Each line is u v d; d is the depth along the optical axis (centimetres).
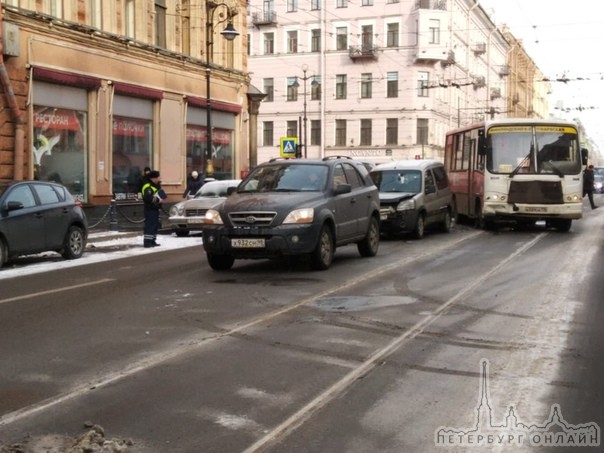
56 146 2320
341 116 6188
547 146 2097
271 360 689
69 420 530
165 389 602
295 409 552
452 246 1711
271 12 6347
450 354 707
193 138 3128
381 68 6038
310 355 706
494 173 2114
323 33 6191
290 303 972
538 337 776
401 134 6009
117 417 536
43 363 684
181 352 720
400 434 499
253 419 530
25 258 1589
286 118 6400
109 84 2530
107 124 2530
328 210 1274
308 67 6288
